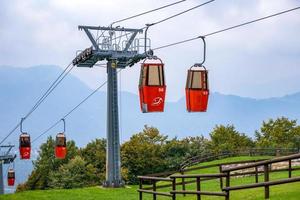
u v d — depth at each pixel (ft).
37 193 160.76
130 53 170.40
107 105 174.91
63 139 195.93
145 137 330.75
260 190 104.17
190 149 329.31
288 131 330.34
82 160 315.58
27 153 208.03
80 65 180.75
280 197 88.53
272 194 93.71
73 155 345.31
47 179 341.62
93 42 169.68
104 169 323.37
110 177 172.35
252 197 96.07
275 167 177.17
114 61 169.78
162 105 80.74
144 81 80.59
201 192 93.25
